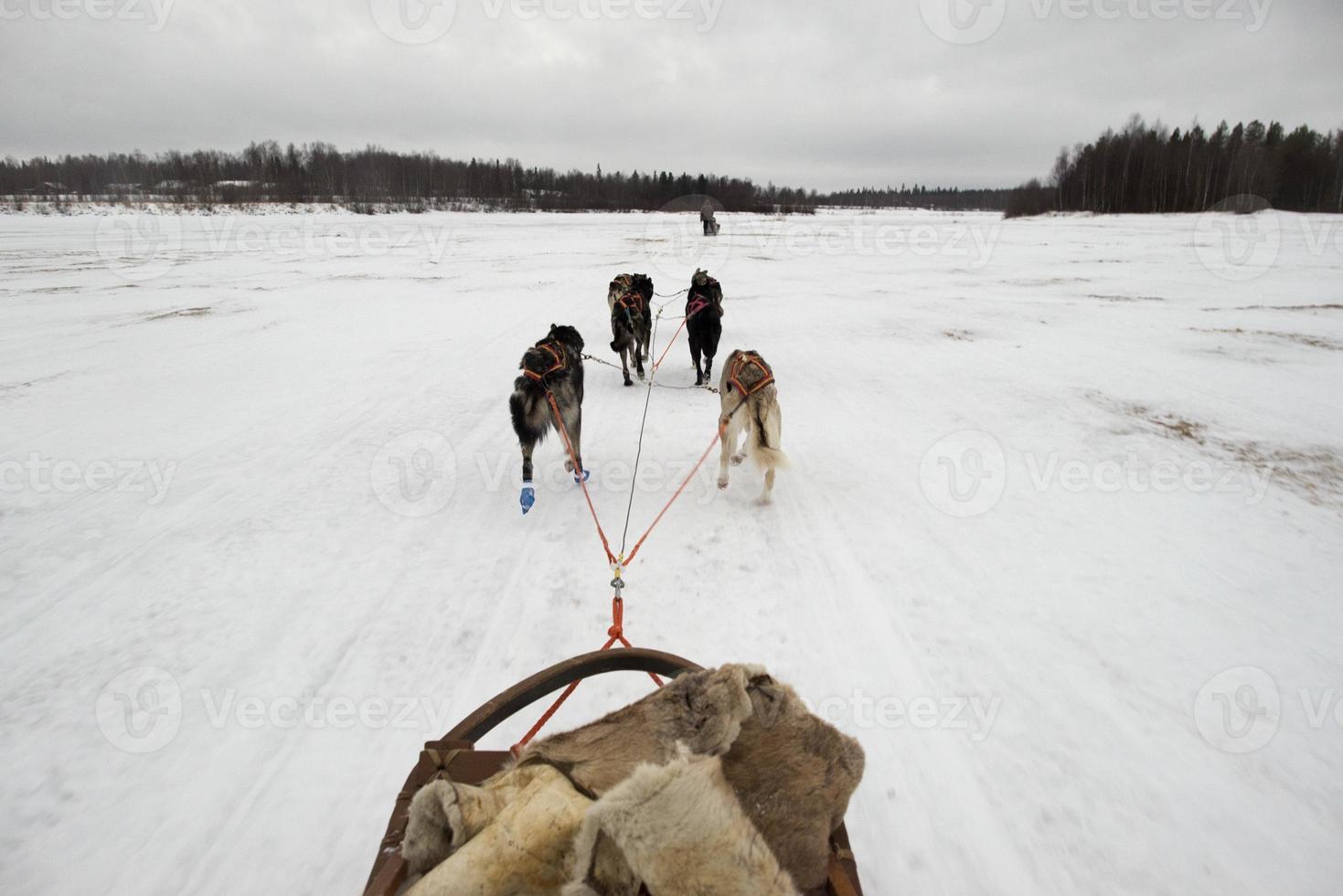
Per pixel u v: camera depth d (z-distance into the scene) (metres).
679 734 1.87
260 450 7.07
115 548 5.13
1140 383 9.34
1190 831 2.78
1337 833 2.77
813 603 4.42
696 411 8.73
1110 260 25.22
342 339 12.21
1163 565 4.83
